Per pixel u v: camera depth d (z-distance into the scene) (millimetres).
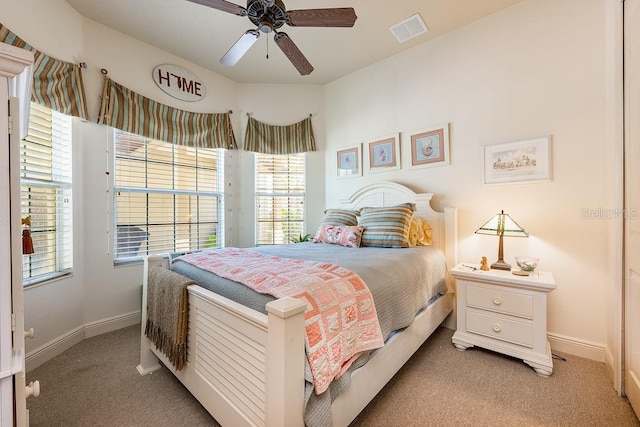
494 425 1434
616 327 1687
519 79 2377
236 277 1450
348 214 3107
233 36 2801
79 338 2404
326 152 3855
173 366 1647
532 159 2299
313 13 1748
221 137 3518
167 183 3143
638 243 1472
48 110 2232
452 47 2744
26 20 1979
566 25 2174
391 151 3184
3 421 747
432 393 1678
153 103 2955
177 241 3215
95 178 2572
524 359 1921
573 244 2133
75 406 1592
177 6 2393
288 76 3621
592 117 2066
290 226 3844
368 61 3299
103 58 2617
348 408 1240
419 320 1985
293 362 955
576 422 1450
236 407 1198
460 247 2668
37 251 2146
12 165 780
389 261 1894
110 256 2666
